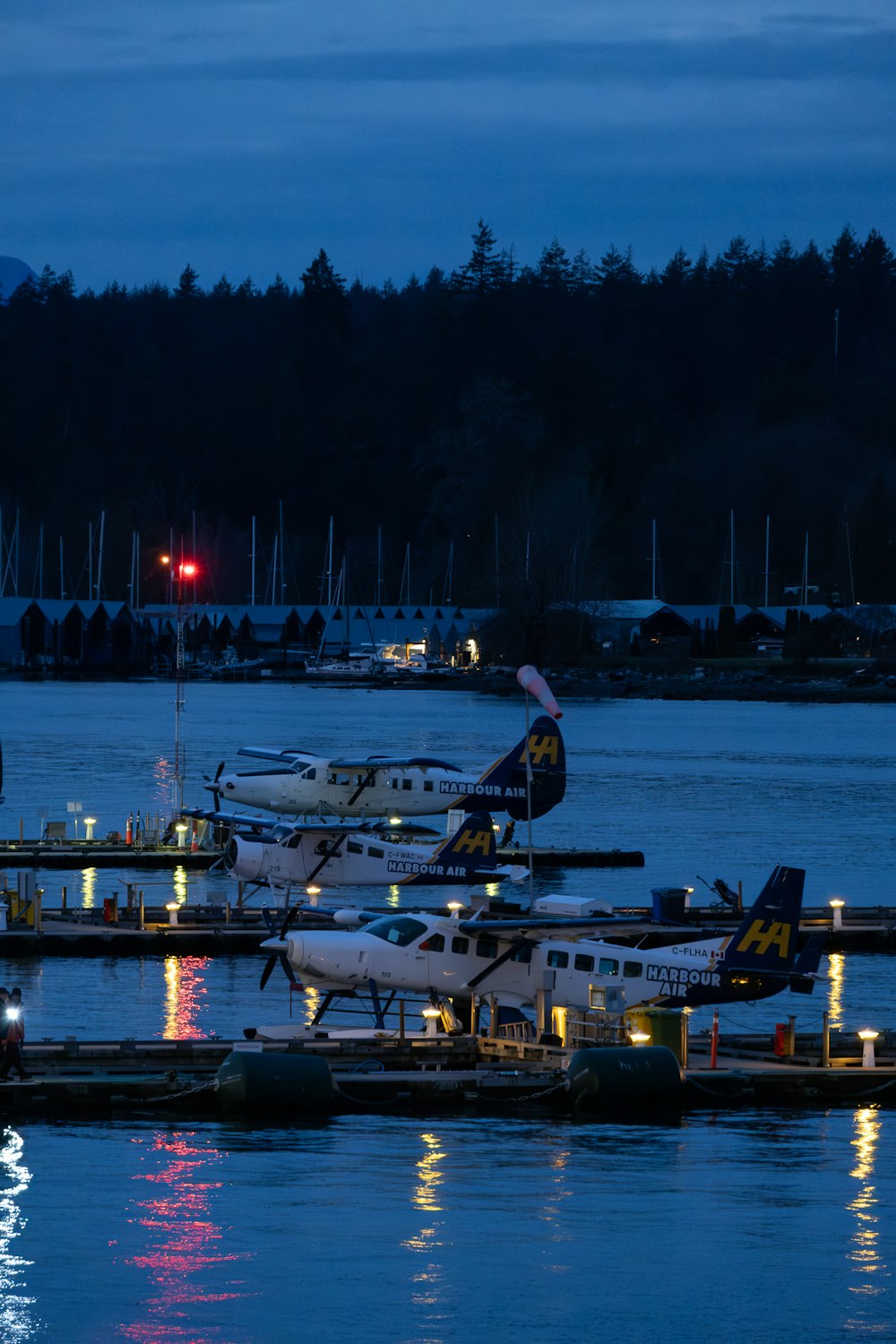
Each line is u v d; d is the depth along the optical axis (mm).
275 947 83062
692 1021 93750
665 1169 67375
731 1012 96500
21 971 103500
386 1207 62375
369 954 81250
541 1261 57719
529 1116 74438
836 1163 68625
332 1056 79250
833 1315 53812
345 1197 63562
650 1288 55531
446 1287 55312
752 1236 60188
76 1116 73062
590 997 80688
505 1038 81250
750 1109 76500
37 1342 51312
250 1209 61906
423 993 81938
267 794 150625
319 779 150125
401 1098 75188
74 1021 89750
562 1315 53500
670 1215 62156
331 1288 55312
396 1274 56344
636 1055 75938
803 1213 62656
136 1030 88062
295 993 96688
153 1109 74000
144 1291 54875
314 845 119500
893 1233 60656
